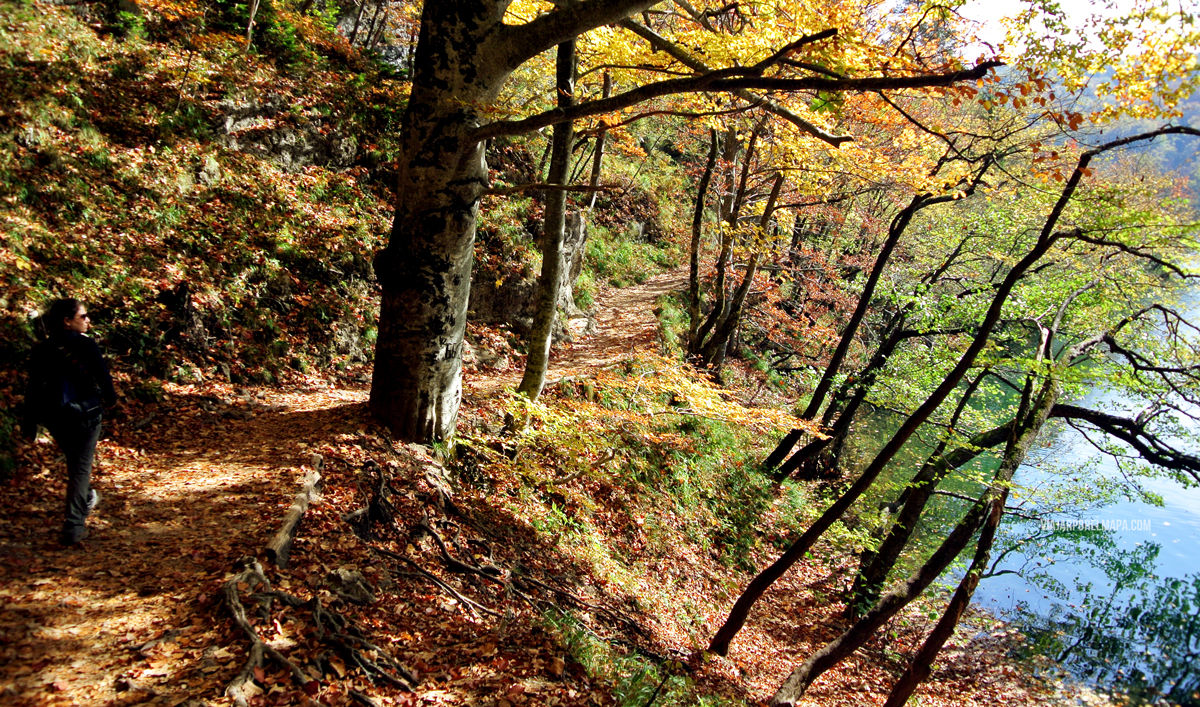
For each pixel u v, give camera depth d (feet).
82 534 16.40
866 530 48.42
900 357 50.90
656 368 45.03
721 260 56.54
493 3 22.48
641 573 33.86
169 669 12.66
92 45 36.06
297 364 34.47
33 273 24.97
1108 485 41.57
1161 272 36.83
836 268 79.20
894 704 27.48
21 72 31.22
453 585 20.56
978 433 46.93
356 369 37.70
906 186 43.80
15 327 22.49
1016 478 53.21
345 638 14.94
